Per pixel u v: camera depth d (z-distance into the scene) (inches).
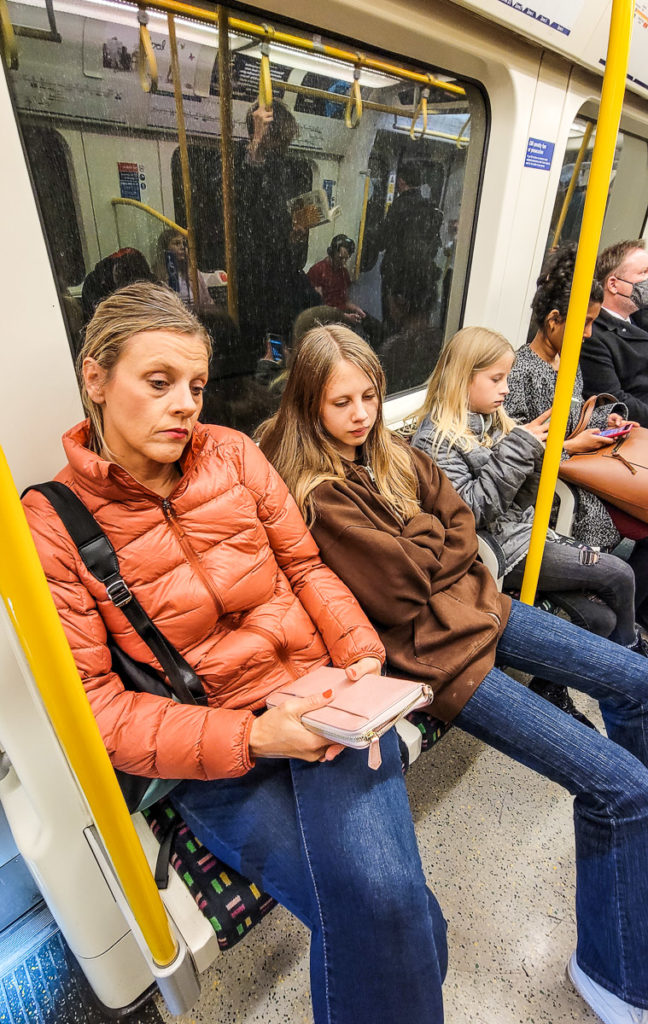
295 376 44.3
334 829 31.1
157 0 36.1
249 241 49.3
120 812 25.4
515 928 45.4
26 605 19.6
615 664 45.8
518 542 57.4
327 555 43.9
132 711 31.6
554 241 84.7
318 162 51.4
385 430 47.6
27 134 33.5
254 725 31.7
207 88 41.3
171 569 34.2
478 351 53.2
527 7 47.6
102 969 37.6
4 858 49.4
